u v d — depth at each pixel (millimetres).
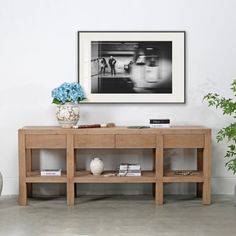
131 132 5449
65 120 5555
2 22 5891
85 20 5930
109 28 5938
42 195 5980
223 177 6023
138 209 5277
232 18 5961
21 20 5898
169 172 5723
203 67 5980
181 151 6016
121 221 4820
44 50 5930
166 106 5996
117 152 6000
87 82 5945
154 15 5938
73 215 5039
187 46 5965
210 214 5074
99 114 5996
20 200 5461
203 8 5949
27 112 5953
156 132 5449
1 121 5945
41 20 5914
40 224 4727
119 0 5930
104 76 5949
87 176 5512
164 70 5957
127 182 5484
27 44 5922
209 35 5961
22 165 5441
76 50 5941
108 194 6012
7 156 5965
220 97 5988
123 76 5957
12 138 5961
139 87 5965
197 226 4656
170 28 5949
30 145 5438
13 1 5887
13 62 5922
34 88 5945
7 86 5930
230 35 5965
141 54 5949
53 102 5609
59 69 5945
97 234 4422
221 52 5977
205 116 6000
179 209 5277
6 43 5906
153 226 4656
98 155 5996
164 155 6020
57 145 5445
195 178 5488
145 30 5945
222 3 5949
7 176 5977
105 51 5938
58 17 5922
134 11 5934
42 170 5574
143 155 6008
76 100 5562
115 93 5961
